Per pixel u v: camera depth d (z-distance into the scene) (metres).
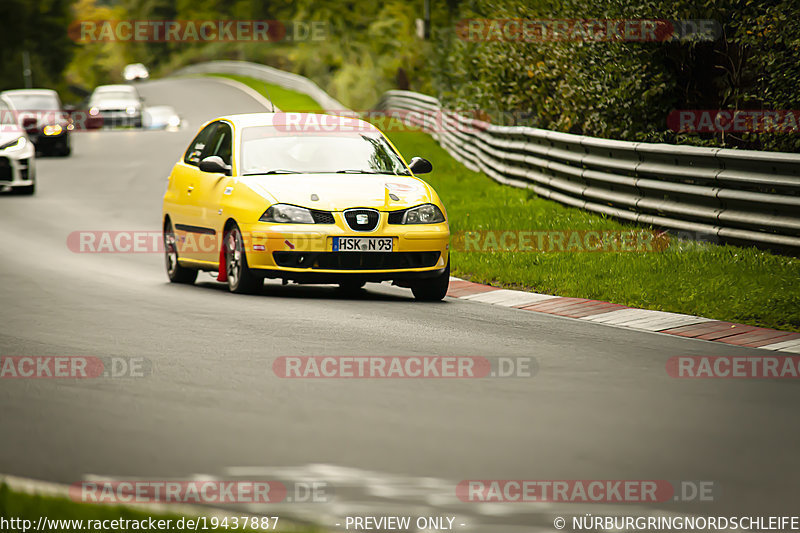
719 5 62.31
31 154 85.44
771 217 45.75
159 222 70.81
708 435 22.03
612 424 22.77
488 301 40.59
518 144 74.88
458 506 17.75
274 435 21.66
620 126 71.31
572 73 76.12
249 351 29.77
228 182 42.25
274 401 24.36
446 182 84.56
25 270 48.88
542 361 28.94
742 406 24.45
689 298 38.00
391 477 19.12
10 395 24.77
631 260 45.41
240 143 43.50
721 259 44.38
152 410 23.52
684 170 51.34
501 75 88.12
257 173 42.31
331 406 23.97
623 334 33.12
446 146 113.88
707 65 66.50
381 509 17.56
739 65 62.41
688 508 17.78
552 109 81.19
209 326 33.72
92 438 21.38
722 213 48.25
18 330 33.03
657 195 53.50
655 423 22.89
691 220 50.66
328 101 187.12
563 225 55.94
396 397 24.83
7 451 20.45
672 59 67.88
